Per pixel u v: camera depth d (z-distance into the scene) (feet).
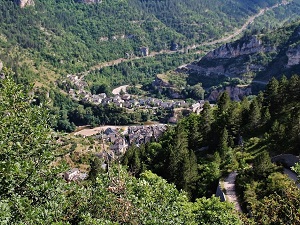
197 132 229.04
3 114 66.49
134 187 69.82
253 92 625.00
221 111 244.42
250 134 213.46
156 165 208.23
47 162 64.13
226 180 169.78
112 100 621.31
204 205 111.75
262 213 93.61
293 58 639.35
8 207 48.88
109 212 63.87
